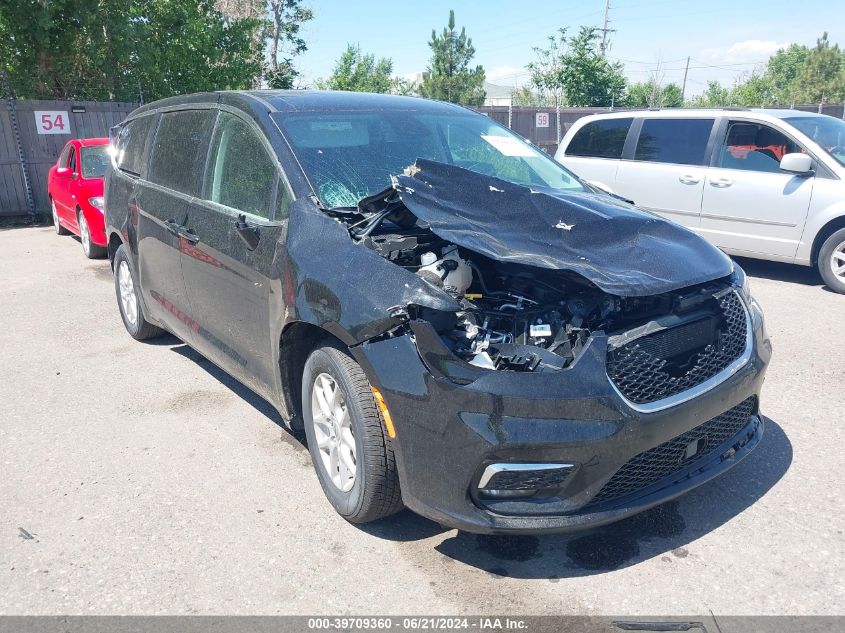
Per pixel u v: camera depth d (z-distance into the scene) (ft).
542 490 9.41
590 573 10.12
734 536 10.84
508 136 16.55
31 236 42.68
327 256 11.15
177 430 15.17
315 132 13.65
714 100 220.84
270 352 12.75
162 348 20.63
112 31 55.31
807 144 25.16
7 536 11.45
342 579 10.16
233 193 14.12
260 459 13.83
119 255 20.70
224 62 67.67
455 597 9.72
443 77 143.74
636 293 9.77
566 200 12.67
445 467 9.54
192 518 11.82
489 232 10.78
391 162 13.71
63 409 16.43
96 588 10.11
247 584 10.11
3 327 23.16
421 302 9.68
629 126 30.45
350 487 11.21
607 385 9.39
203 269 14.80
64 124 50.06
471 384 9.30
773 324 21.33
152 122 18.71
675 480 10.27
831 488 12.10
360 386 10.56
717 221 27.37
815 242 25.07
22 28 51.47
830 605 9.30
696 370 10.23
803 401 15.67
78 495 12.64
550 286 10.90
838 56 224.53
